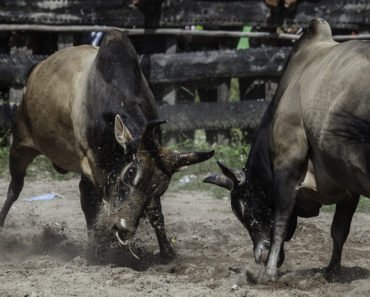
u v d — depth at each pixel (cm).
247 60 2589
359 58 1218
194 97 2666
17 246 1648
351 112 1191
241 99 2678
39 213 1955
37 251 1616
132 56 1535
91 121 1502
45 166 2450
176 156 1372
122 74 1505
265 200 1410
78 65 1606
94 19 2530
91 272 1379
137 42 2634
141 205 1353
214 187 2234
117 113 1463
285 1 2578
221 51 2583
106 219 1405
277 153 1344
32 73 1717
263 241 1412
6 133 2541
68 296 1214
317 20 1394
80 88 1559
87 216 1540
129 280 1312
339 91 1215
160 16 2538
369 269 1473
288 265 1514
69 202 2078
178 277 1359
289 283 1327
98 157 1492
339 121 1207
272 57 2602
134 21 2536
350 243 1716
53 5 2511
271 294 1248
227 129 2630
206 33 2578
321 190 1323
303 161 1320
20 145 1731
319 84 1256
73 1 2517
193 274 1390
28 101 1681
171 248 1523
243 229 1831
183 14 2552
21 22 2503
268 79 2628
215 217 1941
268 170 1397
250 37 2631
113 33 1550
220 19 2578
